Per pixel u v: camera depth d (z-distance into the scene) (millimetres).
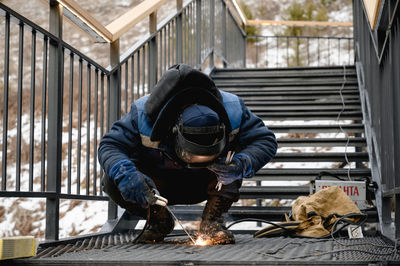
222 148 2117
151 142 2334
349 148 8984
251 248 2270
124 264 1702
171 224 2740
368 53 4855
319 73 6496
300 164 8758
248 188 4254
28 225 9094
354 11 6516
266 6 13773
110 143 2387
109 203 3703
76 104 11109
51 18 2908
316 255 1949
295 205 3451
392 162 3244
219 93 2322
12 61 11930
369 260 1628
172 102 2172
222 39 8078
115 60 3801
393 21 2799
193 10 6516
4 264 1730
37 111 11445
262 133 2502
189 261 1673
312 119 5270
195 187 2725
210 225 2652
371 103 4559
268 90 6070
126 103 3922
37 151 10805
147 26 13320
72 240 2844
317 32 12906
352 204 3307
